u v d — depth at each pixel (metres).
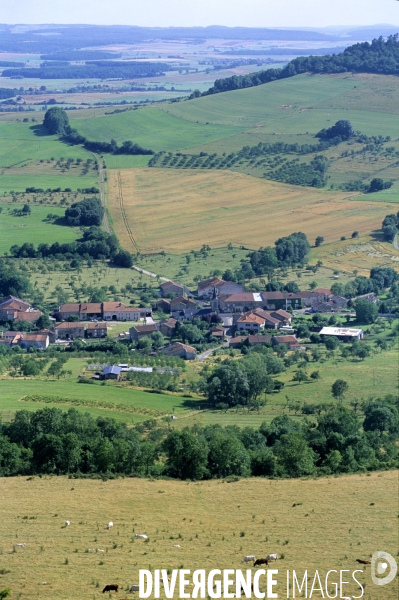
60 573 197.25
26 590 188.50
